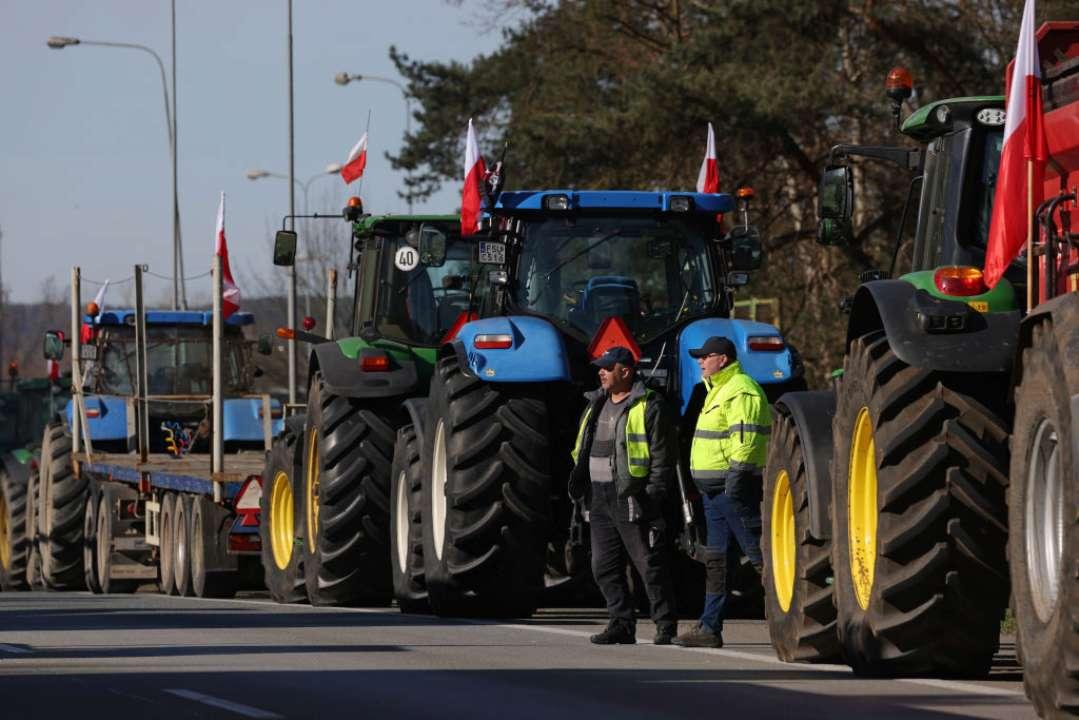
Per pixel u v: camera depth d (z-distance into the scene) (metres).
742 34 78.12
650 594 28.59
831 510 24.11
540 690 21.94
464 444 32.69
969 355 21.27
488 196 33.22
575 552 33.72
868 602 22.61
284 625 32.84
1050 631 18.00
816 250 85.25
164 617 35.66
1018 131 20.94
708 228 33.69
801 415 25.23
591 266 33.41
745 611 36.22
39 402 64.88
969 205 24.41
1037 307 18.86
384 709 20.22
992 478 21.42
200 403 58.00
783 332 82.69
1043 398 18.39
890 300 22.02
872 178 81.12
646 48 92.56
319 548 39.47
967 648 22.14
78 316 56.88
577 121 79.25
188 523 49.47
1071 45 22.45
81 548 58.59
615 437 28.47
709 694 21.36
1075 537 17.30
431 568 34.38
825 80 76.75
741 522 27.75
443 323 39.62
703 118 75.94
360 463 38.84
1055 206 20.31
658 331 33.16
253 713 20.02
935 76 79.00
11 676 23.77
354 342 39.31
